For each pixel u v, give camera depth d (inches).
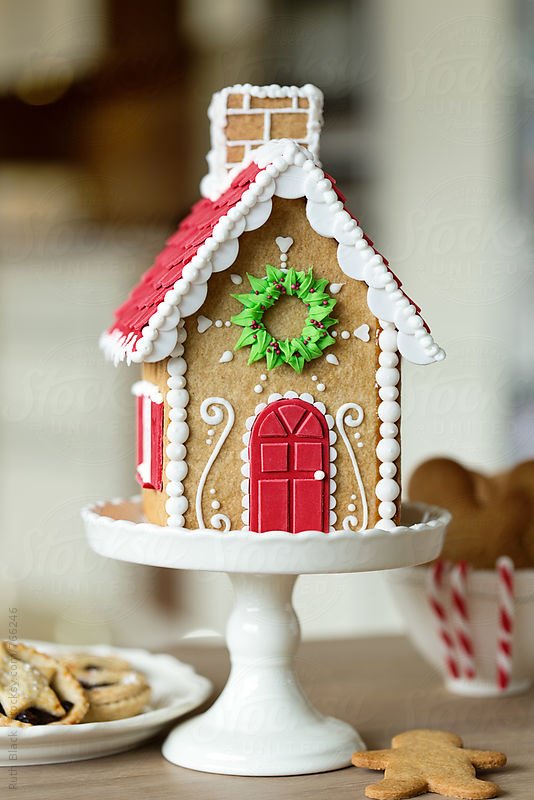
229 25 84.0
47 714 44.6
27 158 87.7
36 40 86.7
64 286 88.4
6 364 88.3
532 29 79.1
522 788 42.8
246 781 43.2
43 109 87.4
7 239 88.5
